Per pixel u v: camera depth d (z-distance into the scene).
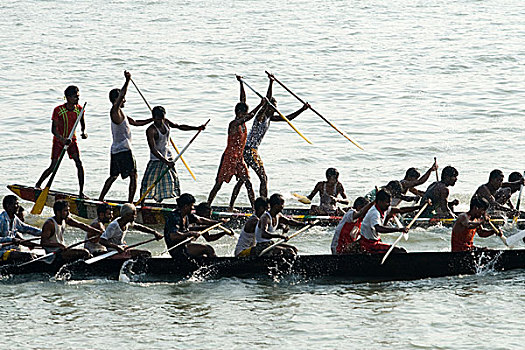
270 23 129.50
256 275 36.06
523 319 30.44
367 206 36.75
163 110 43.19
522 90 82.56
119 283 35.44
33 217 46.09
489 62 96.69
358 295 33.56
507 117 72.12
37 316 31.12
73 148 44.84
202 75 91.25
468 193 51.34
